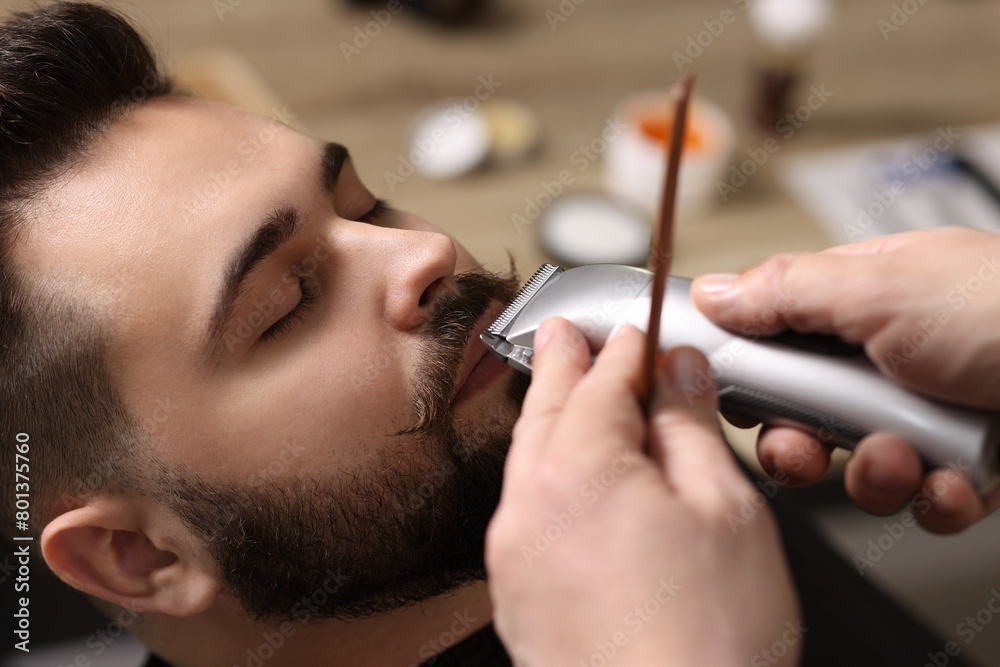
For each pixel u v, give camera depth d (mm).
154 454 534
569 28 1359
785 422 485
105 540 558
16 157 543
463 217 1089
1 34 570
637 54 1316
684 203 1093
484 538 583
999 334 439
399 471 556
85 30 585
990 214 1076
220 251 528
